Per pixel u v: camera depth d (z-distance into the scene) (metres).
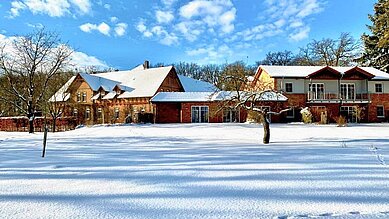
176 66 75.50
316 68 36.44
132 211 3.80
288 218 3.50
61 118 31.73
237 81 17.98
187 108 33.34
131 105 39.28
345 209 3.80
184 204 4.07
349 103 34.94
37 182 5.52
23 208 3.96
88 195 4.59
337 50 50.50
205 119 33.19
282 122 32.59
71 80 43.47
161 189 4.89
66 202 4.23
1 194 4.68
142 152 10.26
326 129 23.33
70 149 11.66
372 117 35.06
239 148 11.20
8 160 8.53
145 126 28.52
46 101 27.59
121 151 10.69
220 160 7.96
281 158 8.22
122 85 42.91
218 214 3.65
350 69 33.62
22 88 30.09
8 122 33.34
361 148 10.76
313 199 4.25
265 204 4.04
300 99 34.09
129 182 5.43
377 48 44.47
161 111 34.03
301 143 13.28
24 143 15.38
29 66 28.09
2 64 27.62
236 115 32.19
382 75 35.66
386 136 17.39
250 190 4.76
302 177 5.69
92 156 9.25
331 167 6.71
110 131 24.84
